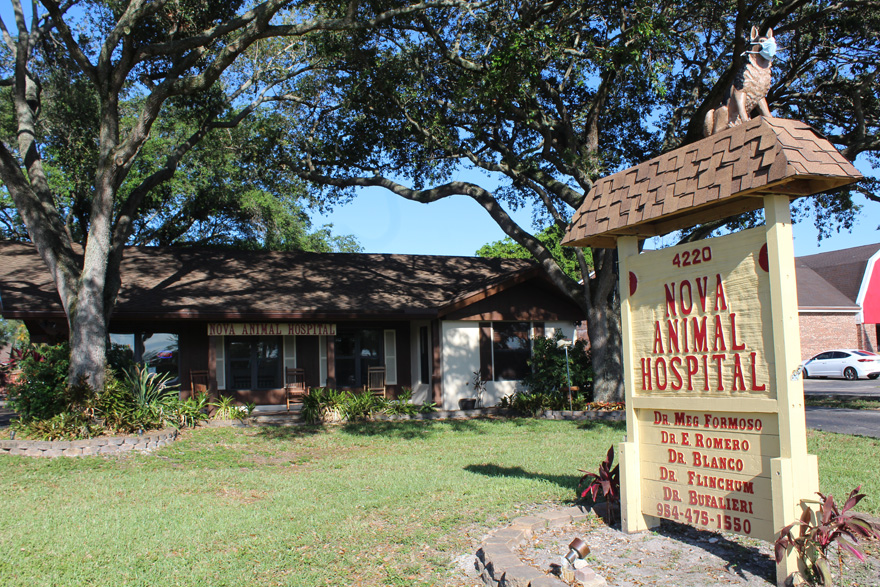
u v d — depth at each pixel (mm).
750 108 5695
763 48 5574
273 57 17766
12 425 13258
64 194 24109
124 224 14852
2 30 15062
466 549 6094
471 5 13781
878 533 5520
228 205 29156
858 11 15500
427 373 19734
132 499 8594
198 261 20469
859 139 16188
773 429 5000
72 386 12992
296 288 19078
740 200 5656
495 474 9508
